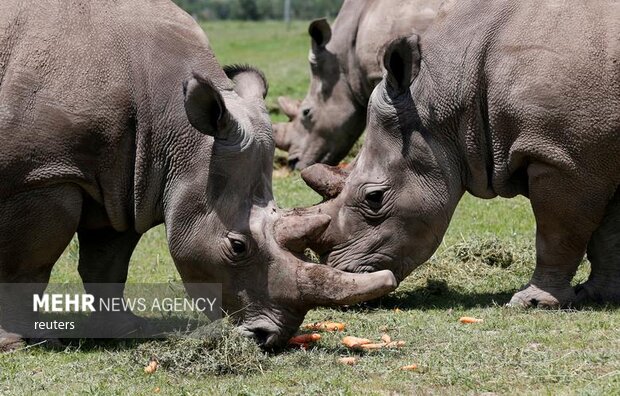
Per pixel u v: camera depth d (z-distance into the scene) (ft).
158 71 44.19
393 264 50.72
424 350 43.39
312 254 56.70
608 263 52.08
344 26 80.64
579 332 44.93
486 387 38.40
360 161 50.98
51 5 44.34
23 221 43.62
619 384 37.63
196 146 43.45
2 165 42.93
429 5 74.02
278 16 375.04
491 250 60.03
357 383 39.09
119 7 44.80
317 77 82.79
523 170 51.06
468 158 50.72
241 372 40.63
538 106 48.85
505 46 49.65
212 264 42.88
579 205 49.88
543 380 38.88
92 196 44.65
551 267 51.24
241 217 42.50
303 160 83.87
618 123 48.60
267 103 115.75
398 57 49.57
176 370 40.70
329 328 47.06
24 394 38.91
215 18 386.32
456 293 54.80
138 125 44.01
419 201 50.31
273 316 42.32
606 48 48.65
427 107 50.11
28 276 44.78
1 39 43.75
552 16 49.39
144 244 67.46
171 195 43.73
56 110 43.16
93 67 43.68
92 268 48.60
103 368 41.98
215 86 42.83
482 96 50.11
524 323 47.01
